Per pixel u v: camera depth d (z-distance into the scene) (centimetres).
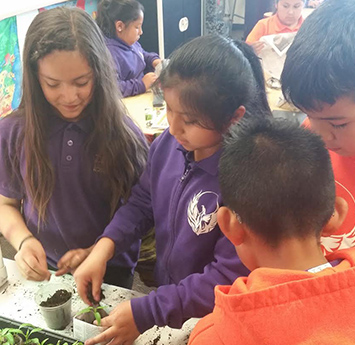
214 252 94
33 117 109
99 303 99
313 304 50
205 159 90
